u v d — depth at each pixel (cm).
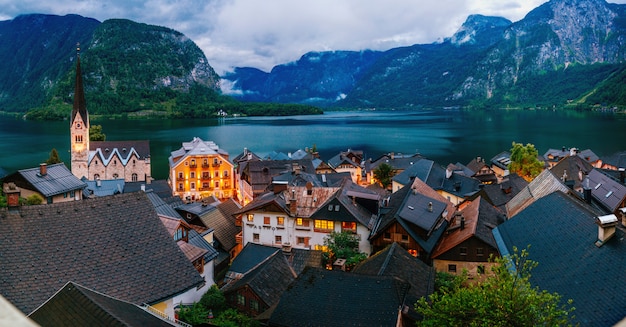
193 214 7062
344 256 6000
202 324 4041
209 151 13188
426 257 5988
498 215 6725
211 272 5309
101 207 2820
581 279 2919
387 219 6531
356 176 15475
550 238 3681
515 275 2723
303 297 3775
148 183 10912
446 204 7131
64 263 2492
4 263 2366
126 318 1897
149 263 2716
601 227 3070
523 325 2456
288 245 6081
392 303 3581
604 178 7419
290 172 10562
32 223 2562
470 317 2680
